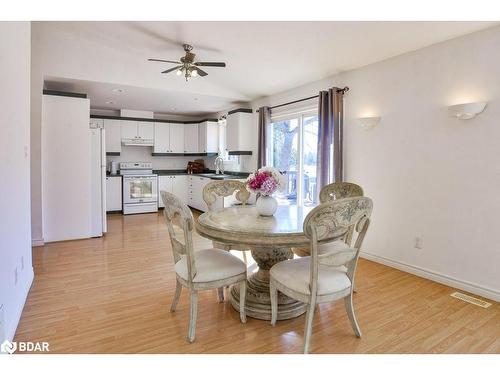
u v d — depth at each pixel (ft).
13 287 7.30
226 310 8.44
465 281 9.86
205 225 7.90
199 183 23.99
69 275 10.87
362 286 10.18
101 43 14.90
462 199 9.89
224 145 24.61
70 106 15.02
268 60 13.98
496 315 8.25
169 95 18.58
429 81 10.71
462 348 6.77
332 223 6.18
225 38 12.55
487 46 9.20
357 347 6.78
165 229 18.16
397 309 8.57
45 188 14.76
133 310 8.38
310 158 16.56
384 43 10.85
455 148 10.03
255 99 20.11
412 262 11.42
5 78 6.83
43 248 14.11
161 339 7.02
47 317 7.95
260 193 8.77
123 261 12.41
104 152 16.35
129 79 16.11
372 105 12.71
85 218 15.78
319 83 15.40
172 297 9.20
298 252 13.39
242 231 7.23
